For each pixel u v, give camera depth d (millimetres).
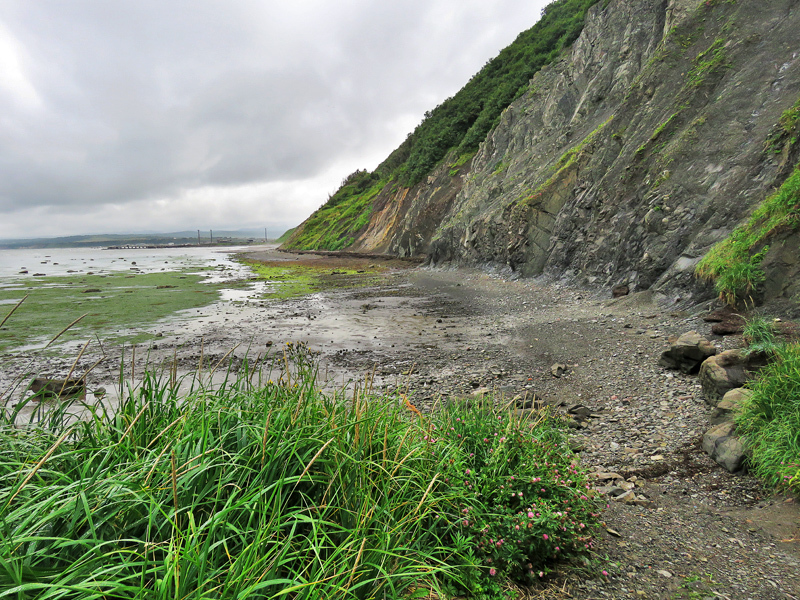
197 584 1934
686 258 12797
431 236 42750
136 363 10359
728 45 16875
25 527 1980
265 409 3117
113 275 36500
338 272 37188
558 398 7398
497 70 48688
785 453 4086
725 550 3371
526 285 21391
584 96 27125
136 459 2400
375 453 3080
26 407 6992
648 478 4688
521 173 29344
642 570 3152
